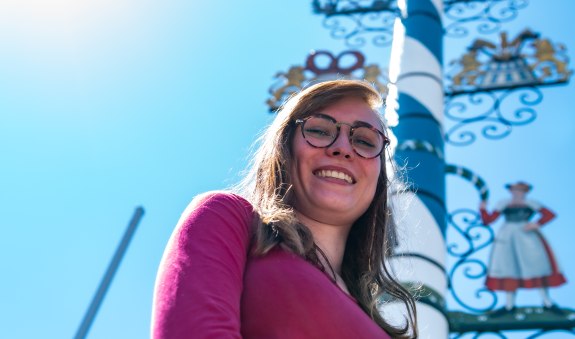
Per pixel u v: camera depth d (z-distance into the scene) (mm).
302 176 2414
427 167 6195
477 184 7301
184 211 2166
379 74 8016
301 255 2189
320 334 2029
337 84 2498
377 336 2107
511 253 6848
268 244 2133
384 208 2670
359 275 2594
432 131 6492
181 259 1978
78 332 6828
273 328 2010
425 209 5816
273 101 7984
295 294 2057
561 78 8094
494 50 8375
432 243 5594
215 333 1807
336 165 2406
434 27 7375
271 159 2432
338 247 2471
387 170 2760
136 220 7449
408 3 7531
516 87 8086
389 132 2682
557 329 6434
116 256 7234
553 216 7051
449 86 8180
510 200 7180
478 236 6969
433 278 5371
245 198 2299
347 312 2090
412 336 2625
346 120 2449
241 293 2051
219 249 2035
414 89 6770
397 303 3871
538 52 8258
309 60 8117
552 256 6785
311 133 2432
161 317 1854
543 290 6605
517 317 6461
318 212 2410
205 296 1887
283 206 2314
